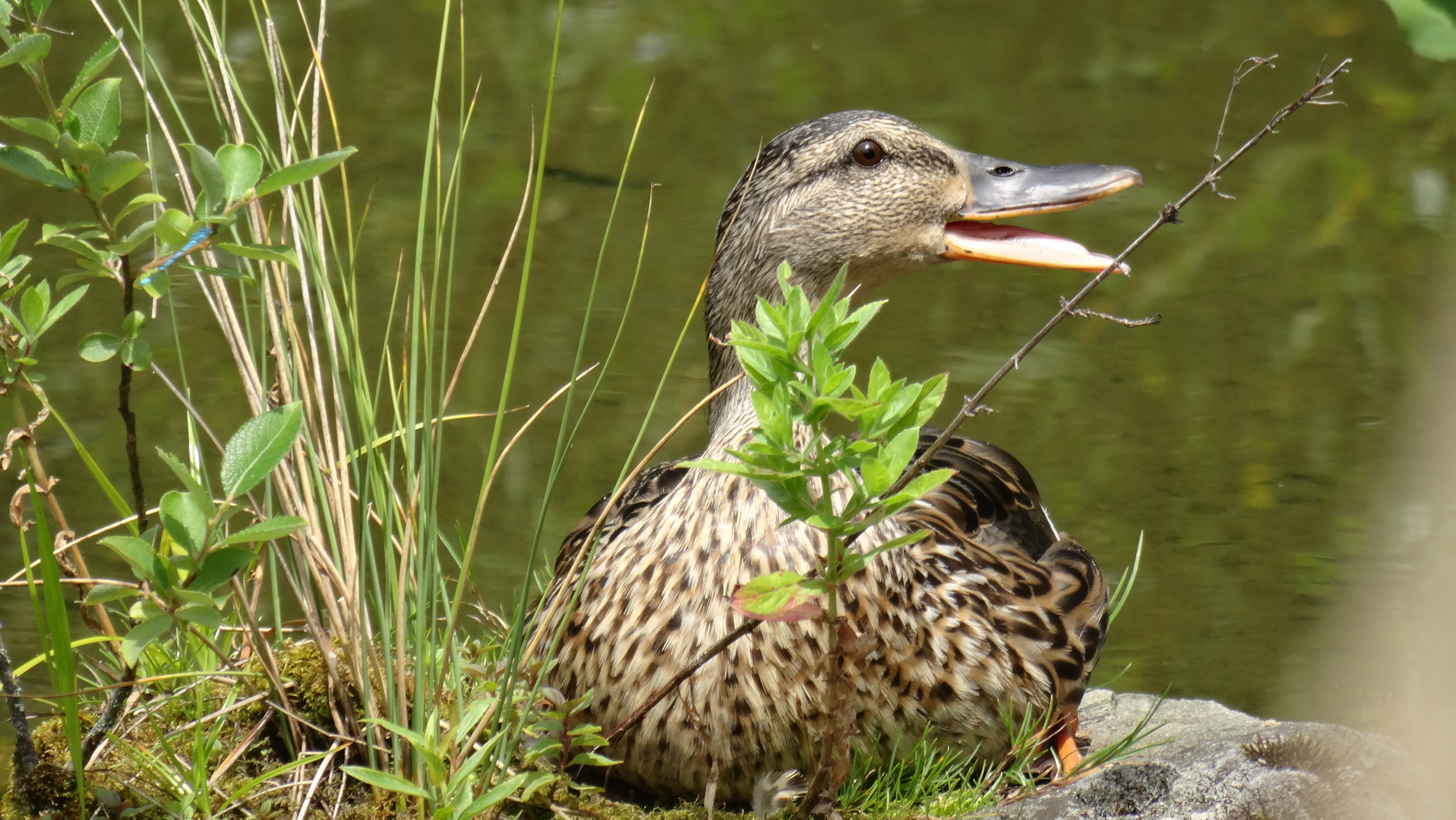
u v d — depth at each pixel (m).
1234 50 19.64
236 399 10.40
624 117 16.77
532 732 5.29
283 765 5.08
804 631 5.35
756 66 18.56
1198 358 12.12
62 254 12.05
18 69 15.91
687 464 4.35
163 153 14.20
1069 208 7.02
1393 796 4.68
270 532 4.39
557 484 9.90
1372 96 18.16
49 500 5.40
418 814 4.98
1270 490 9.94
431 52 18.16
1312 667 7.59
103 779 5.20
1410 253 14.17
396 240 13.31
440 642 6.15
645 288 12.75
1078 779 5.75
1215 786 5.21
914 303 13.16
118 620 7.75
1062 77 18.52
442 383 5.55
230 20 17.91
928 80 18.27
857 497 4.42
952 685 5.66
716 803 5.66
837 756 5.11
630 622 5.56
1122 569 9.08
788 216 6.88
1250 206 15.20
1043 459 10.56
